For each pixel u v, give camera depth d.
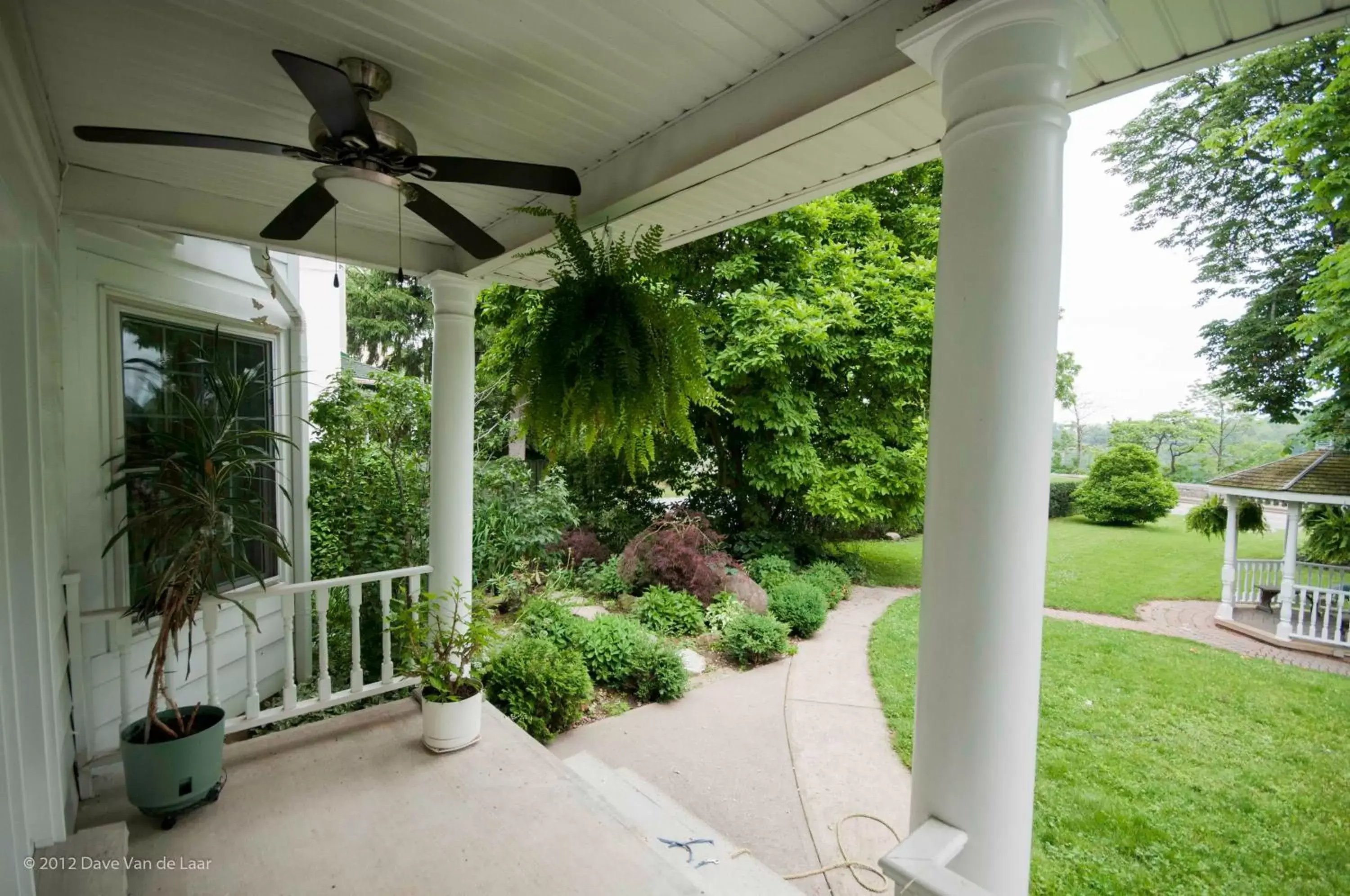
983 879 1.13
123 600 2.69
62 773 1.90
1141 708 3.97
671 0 1.38
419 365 12.25
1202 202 8.60
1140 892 2.31
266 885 1.81
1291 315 7.66
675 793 3.00
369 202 1.76
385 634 3.00
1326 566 6.34
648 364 1.95
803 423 6.38
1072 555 9.06
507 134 2.07
